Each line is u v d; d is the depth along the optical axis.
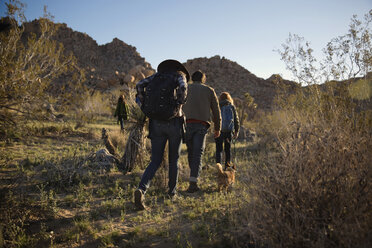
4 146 6.33
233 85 66.44
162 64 3.71
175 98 3.46
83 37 93.00
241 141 11.05
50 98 5.21
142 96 3.58
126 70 92.44
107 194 4.00
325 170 2.22
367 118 2.65
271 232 2.16
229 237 2.56
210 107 4.35
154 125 3.57
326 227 2.14
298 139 2.43
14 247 2.39
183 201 3.70
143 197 3.37
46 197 3.50
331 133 2.39
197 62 74.38
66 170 4.46
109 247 2.50
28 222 2.89
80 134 9.27
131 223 3.04
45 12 5.62
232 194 3.85
